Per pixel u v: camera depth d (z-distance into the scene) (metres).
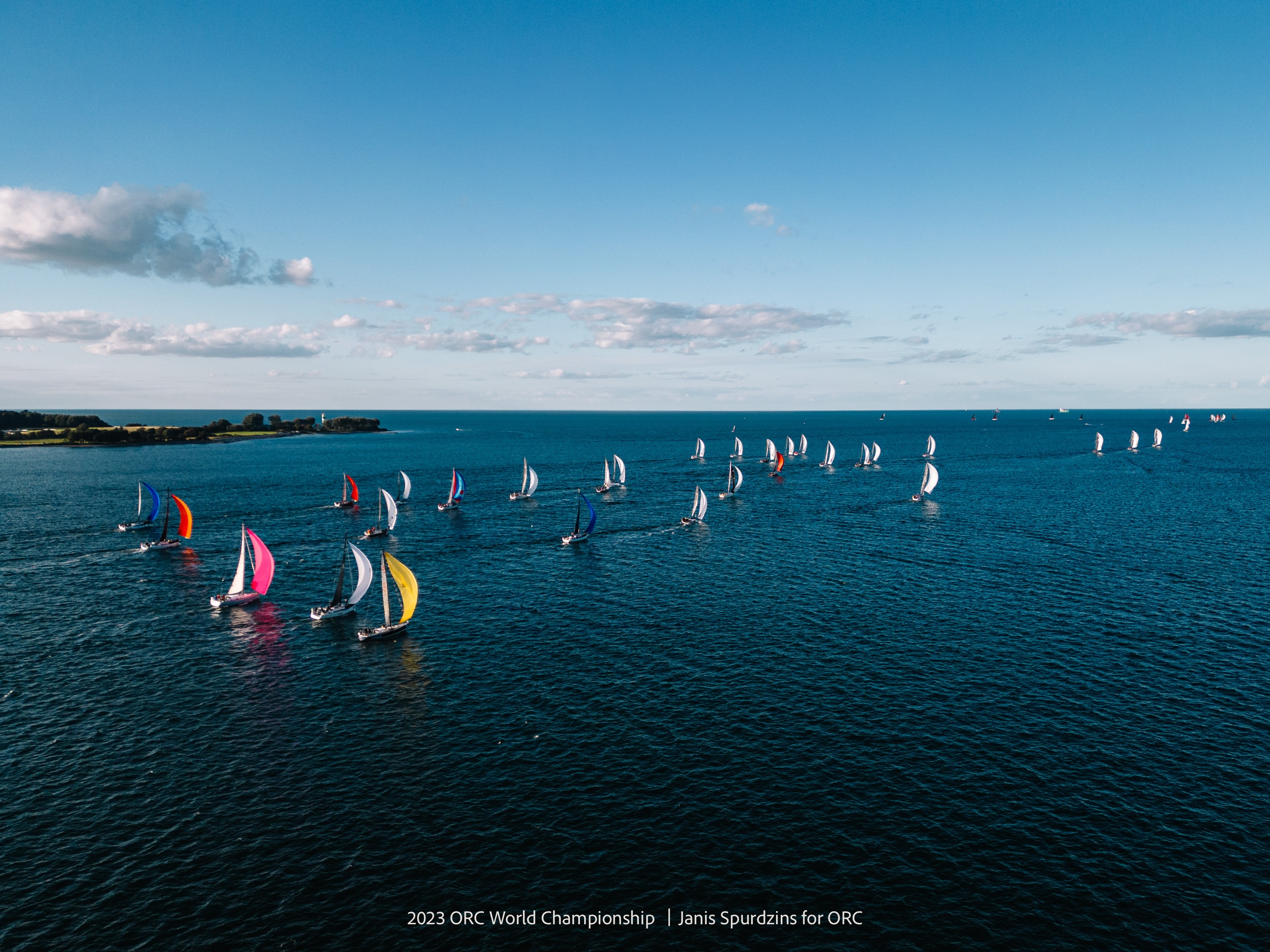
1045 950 29.34
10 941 29.52
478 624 67.31
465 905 31.78
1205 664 56.38
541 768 42.41
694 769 42.16
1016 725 46.88
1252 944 29.53
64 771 41.91
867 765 42.41
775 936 30.06
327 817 37.81
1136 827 36.72
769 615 69.12
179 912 31.30
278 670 56.81
